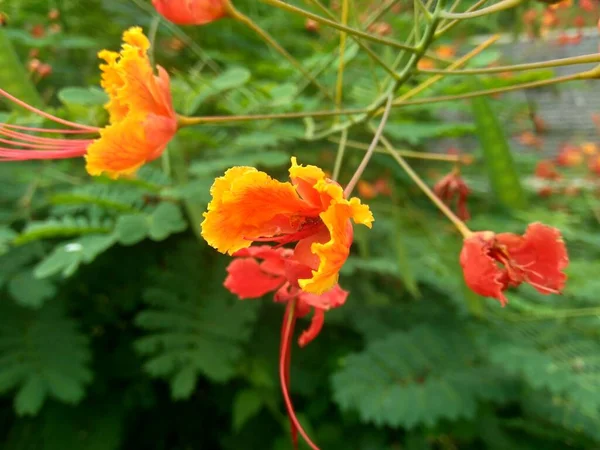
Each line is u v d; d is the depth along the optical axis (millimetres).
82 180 301
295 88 284
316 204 132
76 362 286
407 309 358
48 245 286
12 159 170
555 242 161
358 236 345
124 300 332
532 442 319
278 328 360
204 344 287
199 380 410
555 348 279
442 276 342
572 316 303
